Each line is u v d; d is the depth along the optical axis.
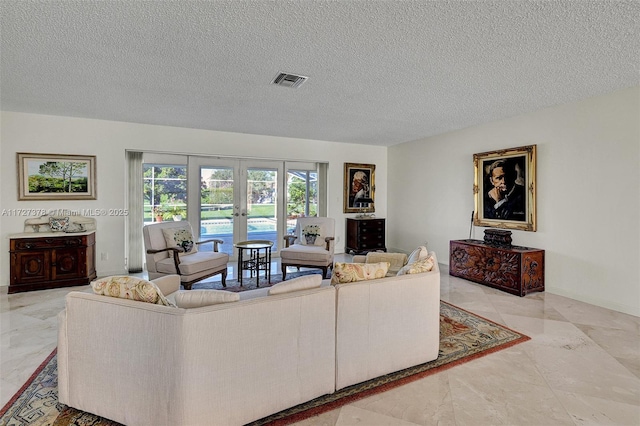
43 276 3.88
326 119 4.46
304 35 2.15
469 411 1.75
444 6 1.80
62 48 2.35
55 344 2.51
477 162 4.73
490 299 3.66
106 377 1.63
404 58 2.50
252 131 5.30
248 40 2.23
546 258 3.93
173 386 1.48
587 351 2.43
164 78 2.95
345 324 1.92
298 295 1.76
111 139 4.62
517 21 1.96
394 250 6.65
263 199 5.99
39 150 4.23
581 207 3.58
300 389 1.78
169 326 1.48
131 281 1.68
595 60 2.52
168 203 5.32
